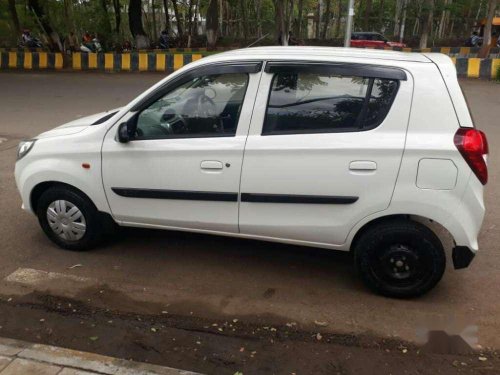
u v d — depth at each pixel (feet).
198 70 12.42
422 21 113.80
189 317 11.60
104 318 11.55
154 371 9.29
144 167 12.85
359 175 11.31
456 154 10.81
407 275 11.95
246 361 10.07
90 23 75.72
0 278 13.25
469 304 12.09
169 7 142.92
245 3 129.90
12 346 10.01
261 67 11.95
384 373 9.72
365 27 128.98
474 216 11.22
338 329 11.13
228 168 12.10
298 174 11.65
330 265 14.05
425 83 11.05
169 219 13.14
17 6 85.40
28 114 35.65
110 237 15.64
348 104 11.46
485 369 9.83
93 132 13.39
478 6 134.92
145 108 12.90
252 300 12.29
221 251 14.84
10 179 21.24
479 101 40.32
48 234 14.83
